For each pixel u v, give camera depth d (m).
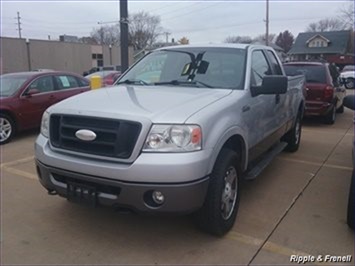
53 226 4.01
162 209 3.18
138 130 3.18
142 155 3.16
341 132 9.38
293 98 6.41
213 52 4.75
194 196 3.21
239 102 3.99
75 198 3.48
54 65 48.06
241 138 4.00
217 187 3.50
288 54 69.12
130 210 3.31
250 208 4.45
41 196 4.82
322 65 10.40
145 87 4.38
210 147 3.33
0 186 5.20
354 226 3.83
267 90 4.24
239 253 3.49
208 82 4.37
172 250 3.54
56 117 3.62
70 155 3.47
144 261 3.37
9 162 6.45
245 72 4.39
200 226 3.72
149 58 5.10
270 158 5.21
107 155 3.27
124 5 8.61
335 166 6.20
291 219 4.17
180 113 3.31
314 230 3.92
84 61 52.31
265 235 3.81
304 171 5.90
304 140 8.30
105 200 3.30
